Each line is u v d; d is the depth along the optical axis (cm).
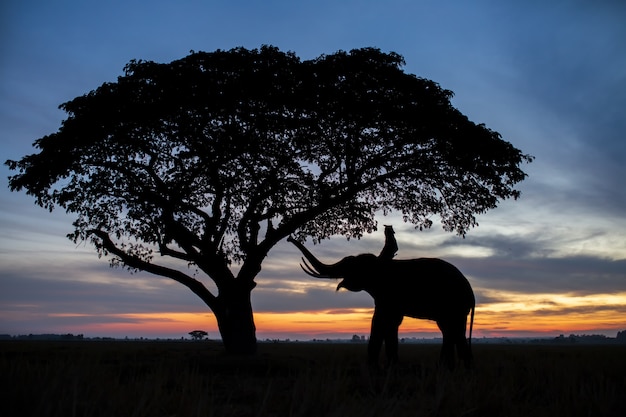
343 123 2161
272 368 1364
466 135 2150
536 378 995
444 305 1427
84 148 2164
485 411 728
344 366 1313
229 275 2294
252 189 2314
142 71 2136
